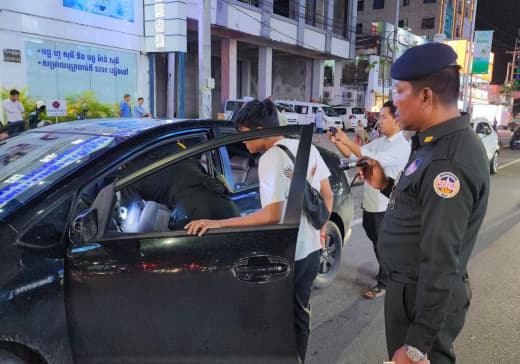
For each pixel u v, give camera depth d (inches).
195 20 698.8
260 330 69.6
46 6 471.2
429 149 53.9
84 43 516.7
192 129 109.9
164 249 70.3
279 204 73.8
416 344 51.2
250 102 80.6
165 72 866.1
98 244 70.6
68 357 70.4
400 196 58.0
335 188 142.1
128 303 70.1
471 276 159.5
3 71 442.0
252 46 960.3
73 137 98.0
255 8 833.5
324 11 1043.9
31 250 68.2
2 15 433.7
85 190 81.1
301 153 73.7
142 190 98.5
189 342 70.7
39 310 66.7
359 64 1289.4
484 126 423.2
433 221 50.4
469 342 113.5
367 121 1018.1
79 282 70.0
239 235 70.7
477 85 1845.5
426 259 50.9
